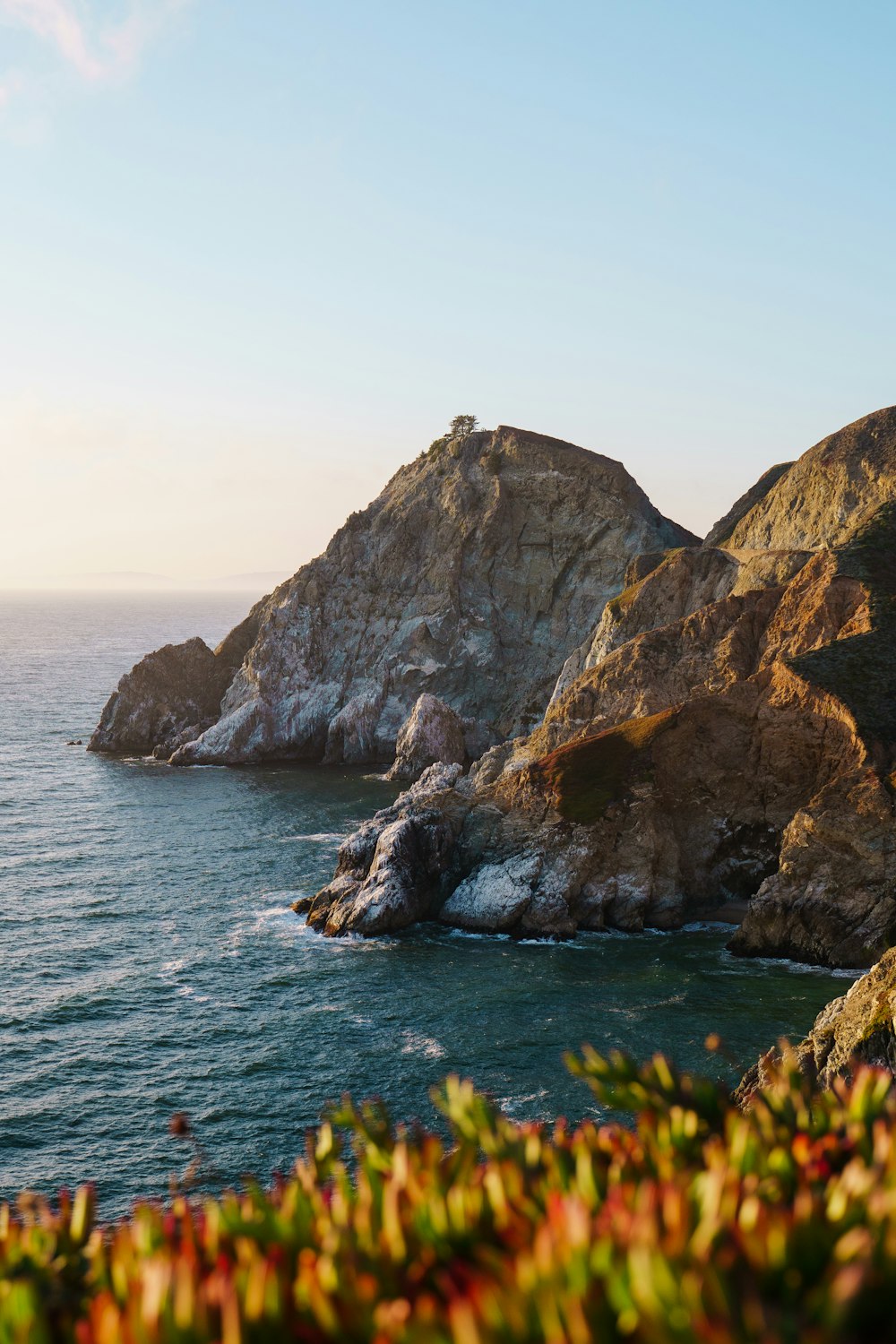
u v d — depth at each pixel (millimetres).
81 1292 6684
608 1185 6863
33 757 142875
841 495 124750
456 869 78125
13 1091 48469
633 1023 55812
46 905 76625
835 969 65375
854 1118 7668
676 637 108125
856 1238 5211
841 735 78250
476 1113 7906
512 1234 5953
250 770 137250
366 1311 5371
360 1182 7027
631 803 78062
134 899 78438
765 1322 4617
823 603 97188
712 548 132250
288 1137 44625
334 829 101812
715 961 67062
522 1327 4812
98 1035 54562
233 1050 52750
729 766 82562
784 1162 6805
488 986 61656
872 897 66562
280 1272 5734
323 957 66625
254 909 76625
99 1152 43531
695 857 80312
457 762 132500
